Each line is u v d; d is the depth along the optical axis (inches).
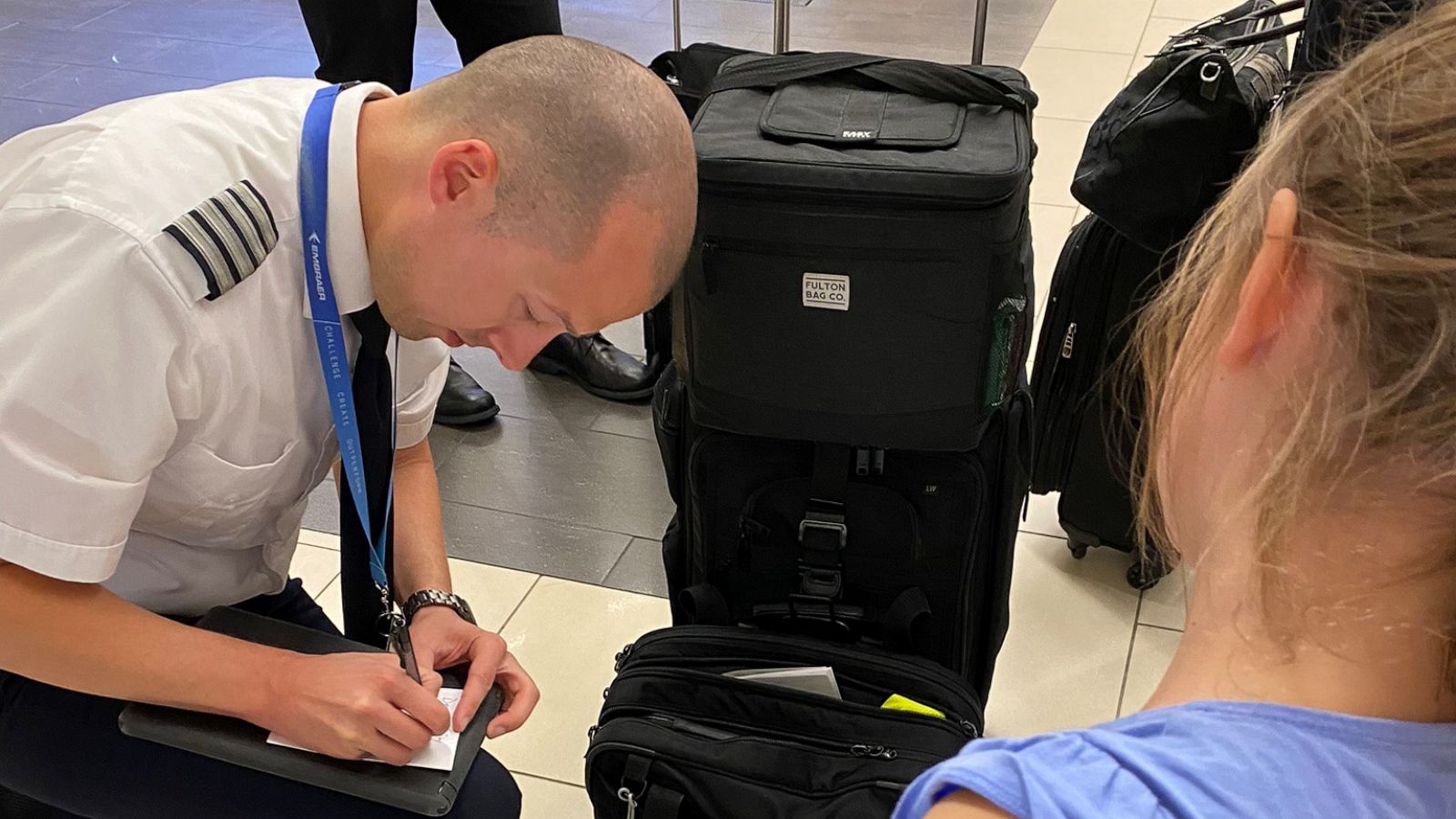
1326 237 16.7
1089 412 74.4
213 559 48.6
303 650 46.6
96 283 37.1
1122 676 74.4
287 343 42.8
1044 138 136.7
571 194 39.1
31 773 46.4
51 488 37.5
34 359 36.8
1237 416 18.9
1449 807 17.1
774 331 55.5
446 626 50.4
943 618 63.1
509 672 49.7
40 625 39.8
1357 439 16.6
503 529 86.7
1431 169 15.8
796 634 62.7
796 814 52.2
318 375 45.0
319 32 86.5
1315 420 17.0
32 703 45.9
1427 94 16.3
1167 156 64.5
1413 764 17.3
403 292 41.9
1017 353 55.8
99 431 37.9
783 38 99.4
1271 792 17.1
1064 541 85.0
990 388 55.7
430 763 43.8
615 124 39.3
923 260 52.5
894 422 56.6
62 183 38.2
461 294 41.2
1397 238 15.8
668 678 58.1
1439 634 17.2
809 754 54.1
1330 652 17.9
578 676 75.0
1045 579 81.8
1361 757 17.3
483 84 40.0
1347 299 16.5
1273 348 18.1
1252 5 76.9
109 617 41.1
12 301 37.2
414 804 42.8
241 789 44.9
